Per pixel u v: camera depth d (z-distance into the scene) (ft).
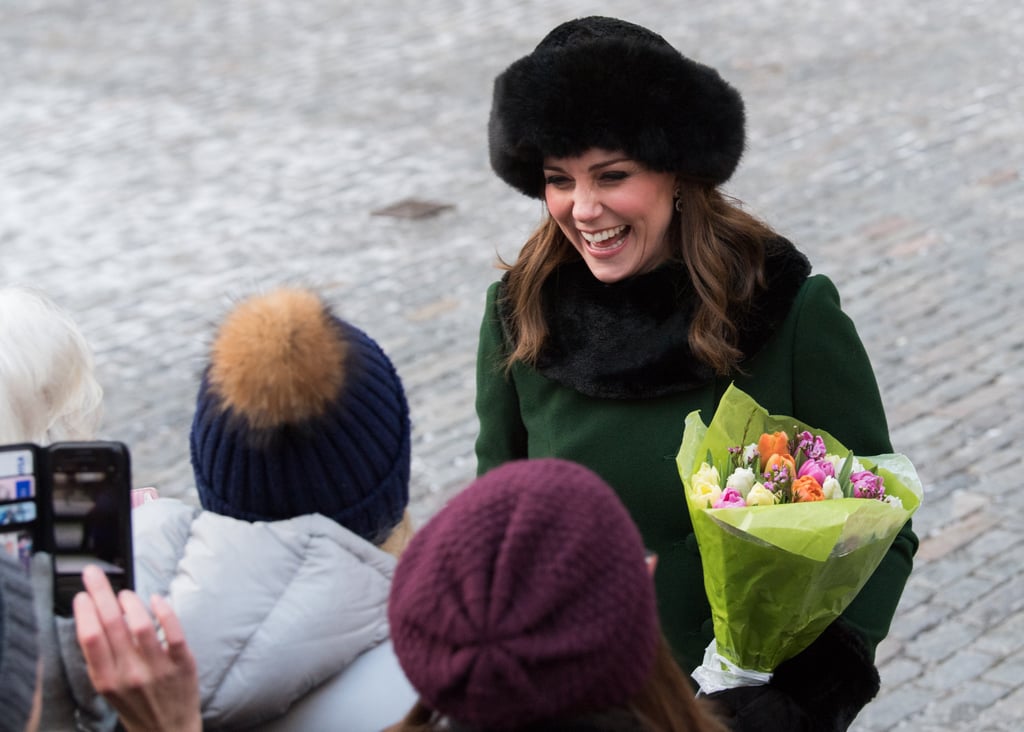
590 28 19.69
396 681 15.12
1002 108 74.23
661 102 18.58
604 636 11.34
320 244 65.10
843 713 18.31
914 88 78.18
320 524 15.16
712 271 19.17
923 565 38.65
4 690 10.93
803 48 86.53
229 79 92.48
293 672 14.58
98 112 87.86
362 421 15.29
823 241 60.18
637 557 11.82
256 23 105.60
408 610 11.78
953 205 63.00
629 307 19.99
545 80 18.86
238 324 14.80
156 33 105.19
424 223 66.59
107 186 75.15
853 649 18.33
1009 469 42.93
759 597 17.63
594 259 19.81
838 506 16.98
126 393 52.11
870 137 71.67
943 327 52.24
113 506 14.20
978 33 86.74
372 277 60.90
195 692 13.67
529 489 11.89
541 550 11.55
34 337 16.61
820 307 19.38
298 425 14.83
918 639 35.83
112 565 14.28
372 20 103.60
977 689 33.91
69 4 115.03
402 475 15.92
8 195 74.74
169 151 79.87
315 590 14.80
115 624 13.30
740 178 67.82
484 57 92.38
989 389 47.70
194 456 15.78
